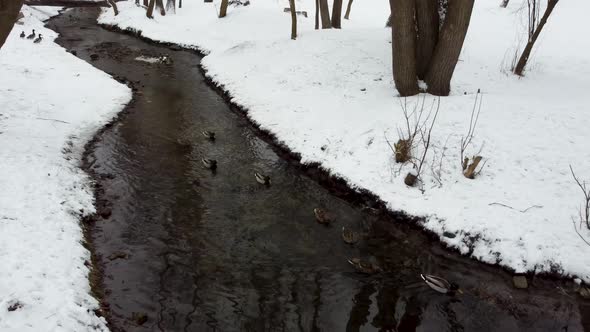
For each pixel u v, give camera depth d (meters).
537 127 10.56
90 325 6.07
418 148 10.59
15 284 6.20
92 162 11.59
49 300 6.12
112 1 33.34
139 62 22.83
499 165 9.75
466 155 10.13
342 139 12.02
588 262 7.52
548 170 9.37
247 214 9.68
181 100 17.11
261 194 10.56
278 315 6.90
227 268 7.92
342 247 8.67
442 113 11.62
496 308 7.15
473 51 18.83
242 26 28.19
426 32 13.16
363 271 7.91
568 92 13.72
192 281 7.52
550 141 10.06
